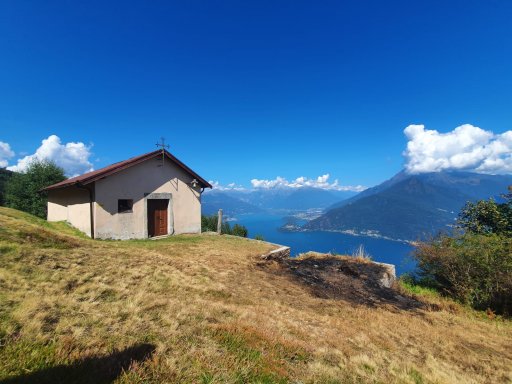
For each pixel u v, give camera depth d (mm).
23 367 2703
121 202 14875
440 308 9609
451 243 11477
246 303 6449
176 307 4891
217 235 17359
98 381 2713
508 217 13922
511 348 6621
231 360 3488
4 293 4156
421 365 4871
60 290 4781
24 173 26109
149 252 9586
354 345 5191
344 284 10406
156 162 16141
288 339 4574
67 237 8883
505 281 9641
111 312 4215
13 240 6742
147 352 3316
